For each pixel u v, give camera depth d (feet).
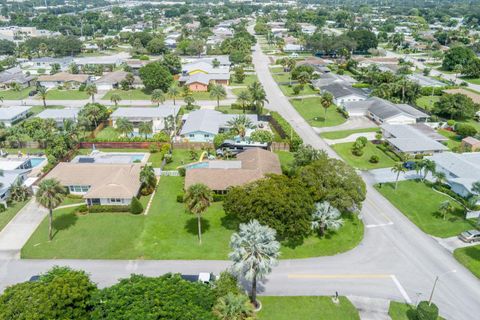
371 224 228.43
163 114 389.80
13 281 180.04
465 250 204.44
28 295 133.49
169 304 133.59
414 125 372.99
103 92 511.40
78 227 221.87
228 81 540.11
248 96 403.54
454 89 502.79
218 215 233.14
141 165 276.21
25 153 326.24
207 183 250.37
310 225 200.13
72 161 297.33
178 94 474.90
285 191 198.29
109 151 328.29
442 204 231.50
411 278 185.37
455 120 409.49
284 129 352.08
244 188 208.74
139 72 502.79
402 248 207.00
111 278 181.98
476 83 562.25
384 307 167.94
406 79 453.58
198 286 148.36
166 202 247.91
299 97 482.28
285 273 186.50
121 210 236.63
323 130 376.89
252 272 149.89
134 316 126.72
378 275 186.80
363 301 171.01
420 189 267.59
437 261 197.16
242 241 151.84
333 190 212.84
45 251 201.05
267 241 154.81
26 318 124.06
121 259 195.31
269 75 597.93
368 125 390.42
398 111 383.86
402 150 313.32
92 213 236.02
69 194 257.14
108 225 223.51
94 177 258.37
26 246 205.16
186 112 421.59
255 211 190.08
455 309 167.63
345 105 418.51
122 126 343.87
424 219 233.35
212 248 203.31
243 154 294.25
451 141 357.20
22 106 422.00
